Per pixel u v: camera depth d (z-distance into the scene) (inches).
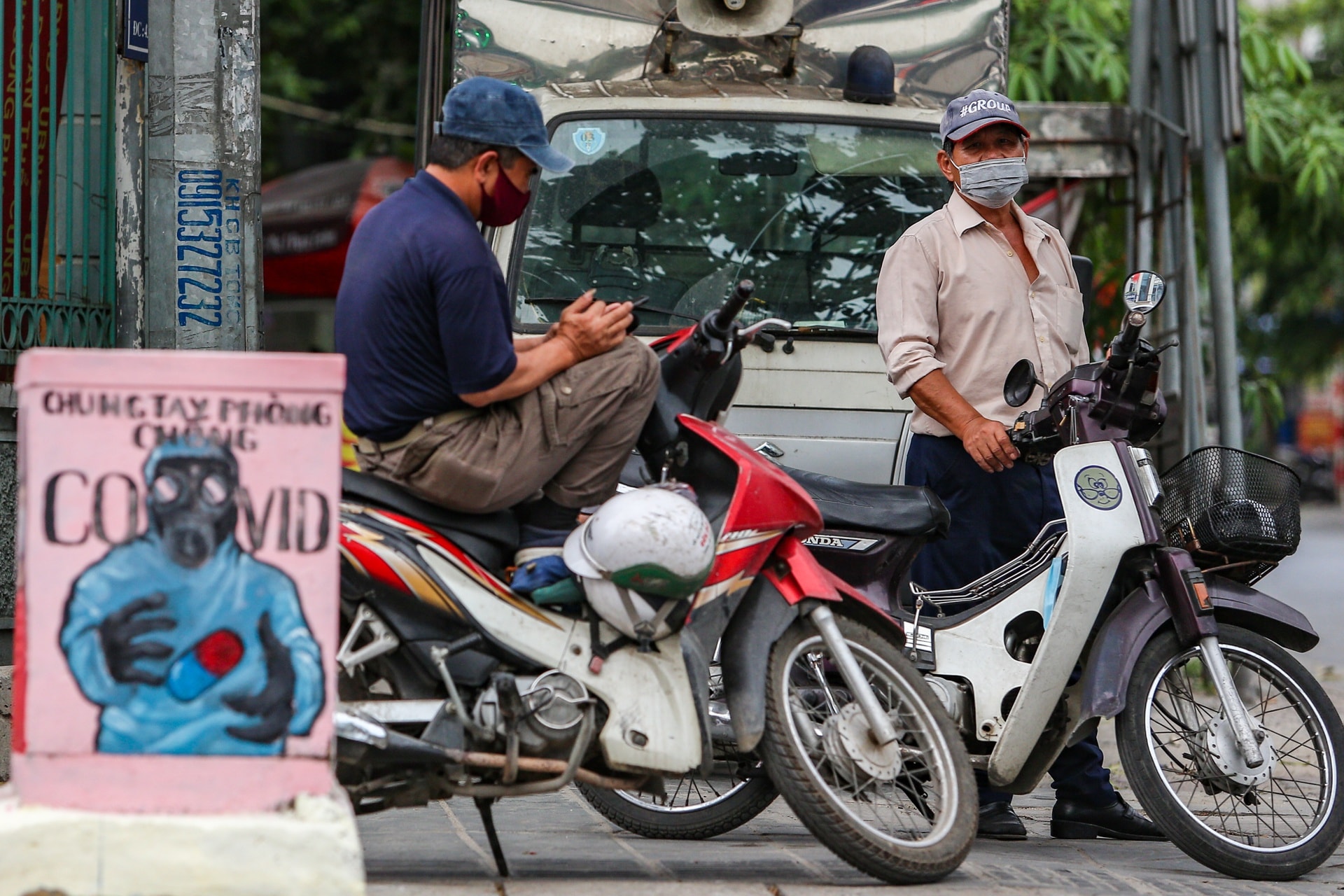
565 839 705.0
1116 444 675.4
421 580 557.9
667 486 582.6
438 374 568.1
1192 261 1274.6
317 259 1969.7
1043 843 759.1
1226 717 652.7
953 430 730.2
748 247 951.0
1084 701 649.6
